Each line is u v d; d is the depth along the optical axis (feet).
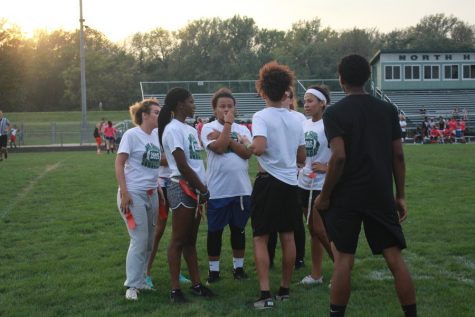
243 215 19.65
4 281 19.51
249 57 298.56
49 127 144.05
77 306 16.83
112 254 23.07
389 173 13.66
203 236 26.53
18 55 209.67
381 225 13.41
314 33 320.50
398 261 13.56
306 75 277.03
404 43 302.66
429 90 167.53
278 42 325.21
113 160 75.20
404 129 115.96
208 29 317.01
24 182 48.73
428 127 112.98
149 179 17.87
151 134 18.03
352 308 16.21
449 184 41.73
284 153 16.87
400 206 14.39
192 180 16.78
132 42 315.99
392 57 166.61
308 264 21.62
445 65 167.32
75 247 24.45
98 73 264.93
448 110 153.07
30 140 126.93
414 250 22.63
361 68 13.88
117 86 267.39
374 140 13.56
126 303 17.11
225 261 22.17
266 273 16.67
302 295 17.67
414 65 167.02
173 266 17.26
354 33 293.23
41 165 67.72
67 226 28.99
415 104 157.17
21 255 23.25
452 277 19.06
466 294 17.17
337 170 13.32
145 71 314.35
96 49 299.17
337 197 13.64
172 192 17.28
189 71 308.81
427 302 16.55
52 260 22.22
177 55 312.91
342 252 13.62
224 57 313.32
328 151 19.15
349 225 13.47
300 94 135.74
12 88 211.61
